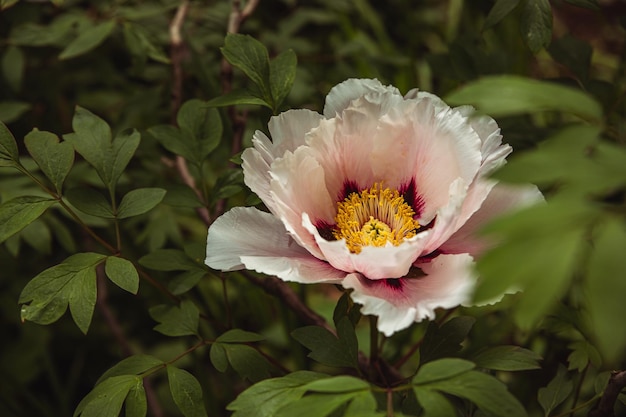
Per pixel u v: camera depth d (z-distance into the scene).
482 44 1.14
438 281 0.80
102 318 1.24
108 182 0.88
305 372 0.80
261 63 0.88
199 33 1.19
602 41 1.68
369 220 0.85
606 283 0.64
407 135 0.84
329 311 1.12
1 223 0.85
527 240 0.66
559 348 1.04
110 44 1.23
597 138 0.70
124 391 0.82
